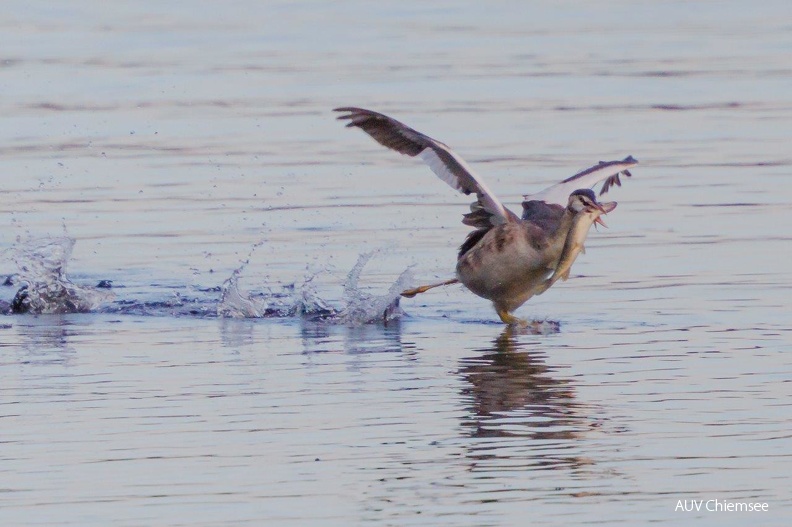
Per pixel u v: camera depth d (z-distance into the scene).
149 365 12.12
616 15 42.38
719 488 8.66
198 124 26.52
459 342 13.07
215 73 32.16
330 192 20.86
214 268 16.44
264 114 27.39
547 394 10.98
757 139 24.47
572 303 14.62
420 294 15.35
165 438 9.80
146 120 26.86
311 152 24.00
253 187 21.25
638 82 30.55
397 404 10.71
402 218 19.08
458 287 15.59
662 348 12.54
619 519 8.18
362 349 12.79
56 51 35.59
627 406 10.56
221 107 28.23
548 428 10.00
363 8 43.97
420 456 9.35
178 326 13.95
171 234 18.27
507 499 8.52
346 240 17.78
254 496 8.59
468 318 14.26
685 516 8.21
